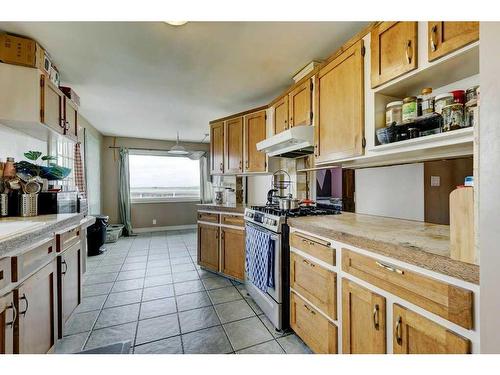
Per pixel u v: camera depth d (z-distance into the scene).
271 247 1.80
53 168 1.99
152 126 4.45
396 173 1.70
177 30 1.68
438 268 0.81
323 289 1.36
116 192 5.37
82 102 3.13
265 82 2.56
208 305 2.15
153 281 2.71
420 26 1.13
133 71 2.29
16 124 1.79
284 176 2.92
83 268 2.69
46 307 1.37
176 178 6.12
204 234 3.04
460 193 0.76
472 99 1.01
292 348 1.57
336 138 1.68
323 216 1.84
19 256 1.08
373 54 1.37
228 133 3.21
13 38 1.67
